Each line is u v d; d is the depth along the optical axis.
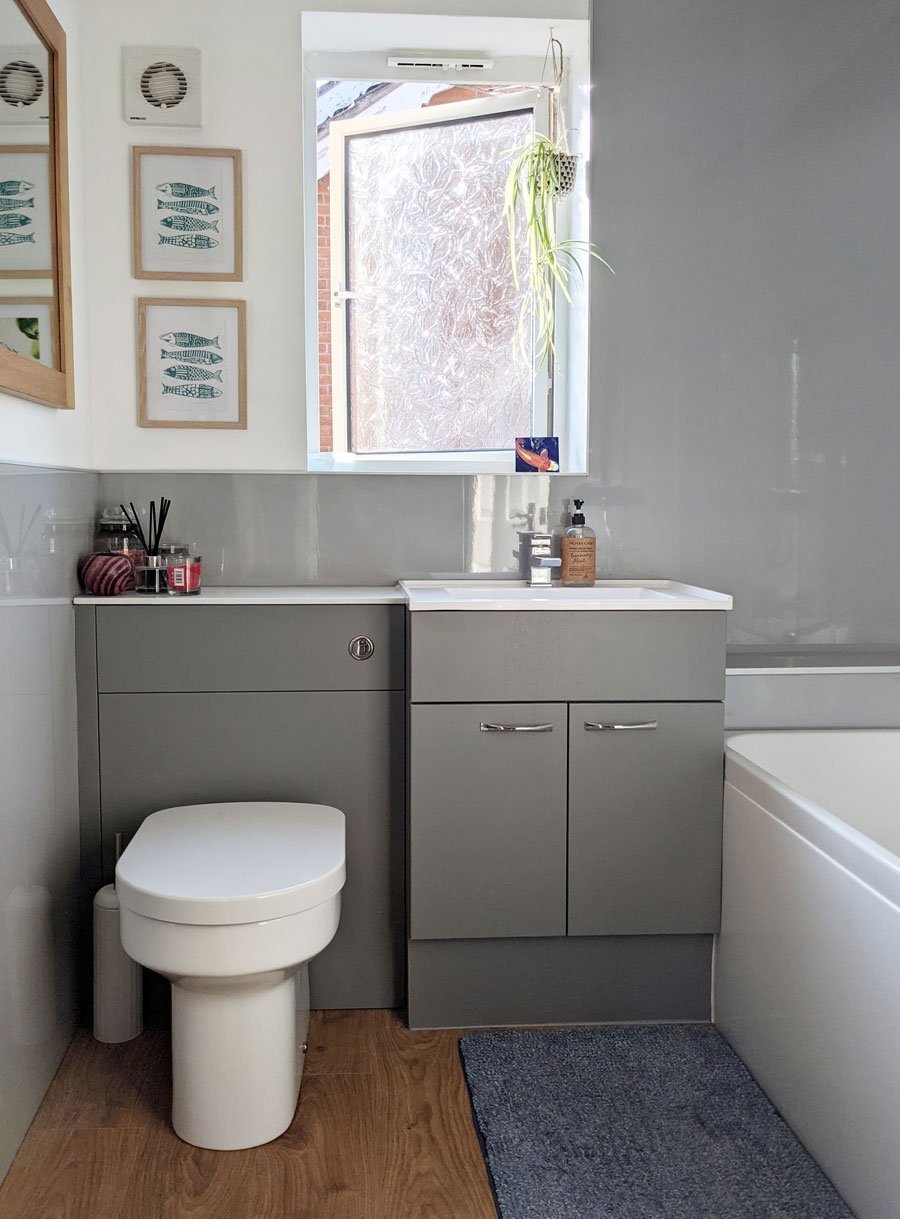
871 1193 1.67
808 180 2.74
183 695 2.38
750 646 2.83
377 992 2.50
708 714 2.35
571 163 2.71
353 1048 2.31
